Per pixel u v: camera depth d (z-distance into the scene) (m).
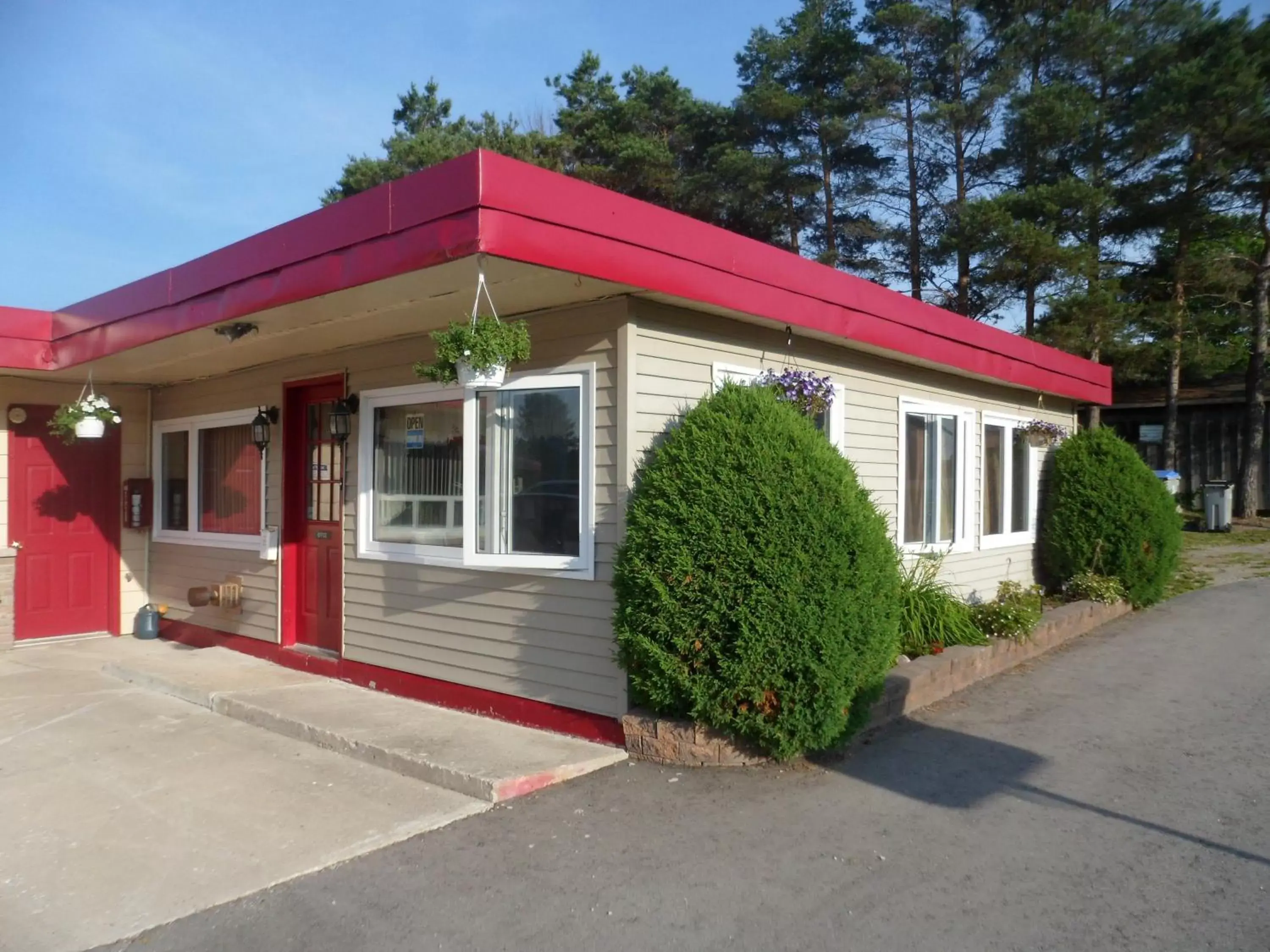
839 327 6.84
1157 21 20.86
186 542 9.67
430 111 33.25
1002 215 19.97
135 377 9.41
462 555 6.36
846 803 4.80
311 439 8.23
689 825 4.56
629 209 5.15
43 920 3.82
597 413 5.69
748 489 5.12
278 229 5.78
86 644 9.58
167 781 5.38
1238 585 11.83
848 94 25.31
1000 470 10.24
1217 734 5.89
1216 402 21.06
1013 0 23.31
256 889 4.04
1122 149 20.69
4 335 8.38
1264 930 3.48
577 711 5.80
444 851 4.37
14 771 5.60
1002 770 5.27
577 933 3.60
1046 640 8.30
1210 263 19.62
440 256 4.68
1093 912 3.64
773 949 3.44
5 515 9.40
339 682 7.42
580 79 31.41
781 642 4.98
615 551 5.53
